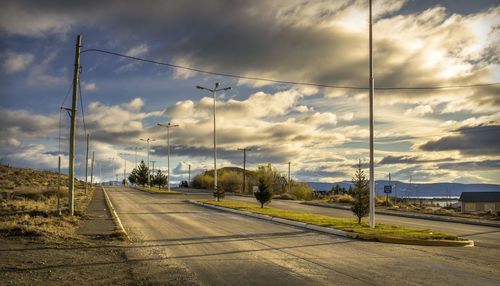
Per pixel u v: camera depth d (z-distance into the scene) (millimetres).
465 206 70438
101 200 32469
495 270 7969
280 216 18812
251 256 9133
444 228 17531
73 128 17828
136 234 13016
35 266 7602
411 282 6777
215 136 37875
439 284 6680
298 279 6883
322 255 9406
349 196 40750
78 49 18094
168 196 44469
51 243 10281
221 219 18859
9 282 6383
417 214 25781
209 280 6793
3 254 8617
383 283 6676
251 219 19141
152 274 7219
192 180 93500
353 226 14805
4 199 27797
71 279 6730
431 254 9914
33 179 52969
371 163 15023
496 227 18984
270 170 75438
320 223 15703
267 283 6602
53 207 21812
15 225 11930
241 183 76812
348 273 7422
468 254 10070
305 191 65250
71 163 17766
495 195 69125
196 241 11508
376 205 35562
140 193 51812
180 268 7754
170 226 15531
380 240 12266
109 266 7855
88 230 13422
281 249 10211
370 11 15773
